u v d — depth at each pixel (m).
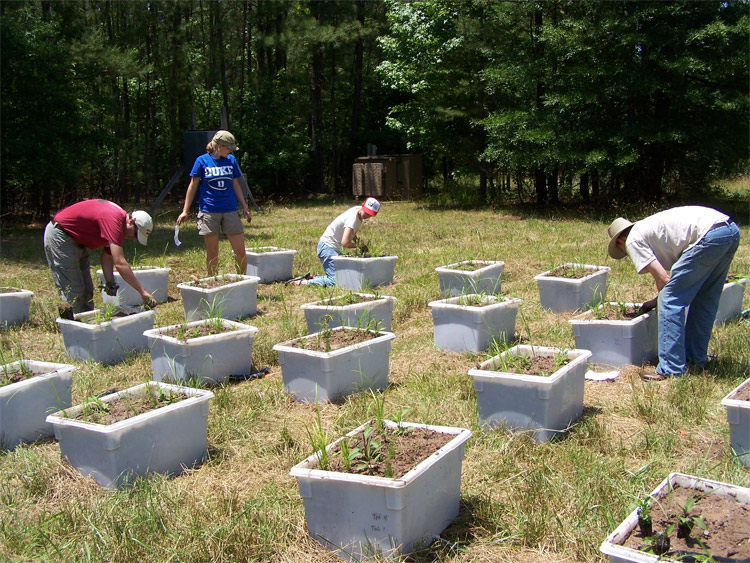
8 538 3.69
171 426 4.40
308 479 3.50
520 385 4.61
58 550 3.51
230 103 25.25
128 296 9.02
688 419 4.81
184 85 22.45
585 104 17.56
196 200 24.00
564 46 17.19
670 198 19.47
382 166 24.39
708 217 5.50
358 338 5.84
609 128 17.52
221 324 6.38
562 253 11.70
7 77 15.58
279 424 5.11
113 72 18.94
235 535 3.55
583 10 17.95
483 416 4.80
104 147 21.28
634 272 9.72
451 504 3.71
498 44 19.52
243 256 9.71
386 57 28.25
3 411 4.86
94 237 7.24
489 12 19.77
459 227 15.88
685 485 3.31
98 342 6.62
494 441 4.57
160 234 15.84
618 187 19.12
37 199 19.41
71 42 18.25
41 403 5.07
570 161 17.16
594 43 17.02
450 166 28.16
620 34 16.53
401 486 3.25
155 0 20.70
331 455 3.68
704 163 17.42
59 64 16.58
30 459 4.57
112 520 3.75
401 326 7.80
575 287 7.71
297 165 26.08
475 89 20.91
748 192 22.19
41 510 4.00
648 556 2.74
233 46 24.53
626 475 4.05
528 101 20.23
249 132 24.78
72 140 17.23
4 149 15.50
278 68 26.80
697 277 5.50
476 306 6.73
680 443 4.46
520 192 21.95
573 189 23.28
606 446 4.45
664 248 5.65
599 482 3.94
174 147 22.98
